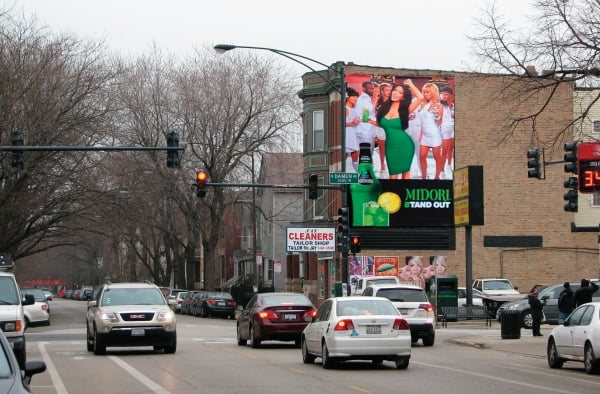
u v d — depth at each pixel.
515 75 24.98
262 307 25.88
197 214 57.72
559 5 23.94
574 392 15.23
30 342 30.38
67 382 17.02
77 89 46.81
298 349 26.12
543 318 33.34
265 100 55.91
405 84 49.84
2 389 7.60
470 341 28.02
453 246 49.81
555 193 50.91
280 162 57.91
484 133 50.28
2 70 43.19
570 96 50.00
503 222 50.47
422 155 49.75
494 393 14.92
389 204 49.31
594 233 51.19
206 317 53.44
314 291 56.34
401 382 16.67
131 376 18.05
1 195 44.78
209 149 55.56
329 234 43.19
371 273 48.97
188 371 19.02
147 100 55.31
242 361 21.66
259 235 77.88
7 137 43.44
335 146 51.03
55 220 50.59
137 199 53.34
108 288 24.39
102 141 50.28
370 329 18.86
